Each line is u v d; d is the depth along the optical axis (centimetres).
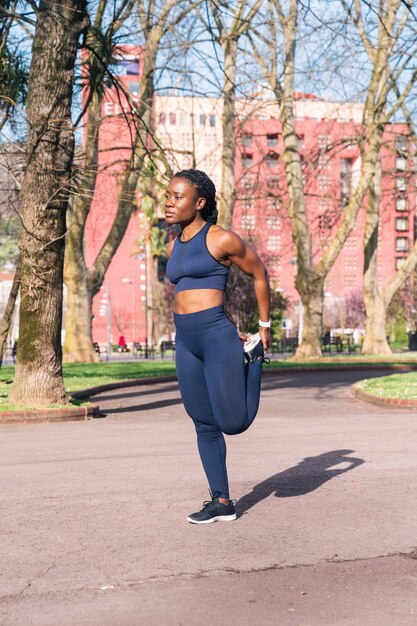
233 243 419
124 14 1466
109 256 2959
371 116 3052
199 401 443
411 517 454
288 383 1978
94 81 1386
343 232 3081
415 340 5022
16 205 1352
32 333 1166
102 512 475
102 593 327
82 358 2952
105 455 721
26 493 538
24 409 1100
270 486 551
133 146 1565
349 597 319
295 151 3075
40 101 1160
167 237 7531
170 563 368
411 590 327
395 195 3431
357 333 7244
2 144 1265
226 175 2722
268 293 432
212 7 1609
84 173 1308
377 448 731
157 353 5222
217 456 452
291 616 298
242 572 353
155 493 529
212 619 296
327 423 988
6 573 358
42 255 1165
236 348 426
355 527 432
